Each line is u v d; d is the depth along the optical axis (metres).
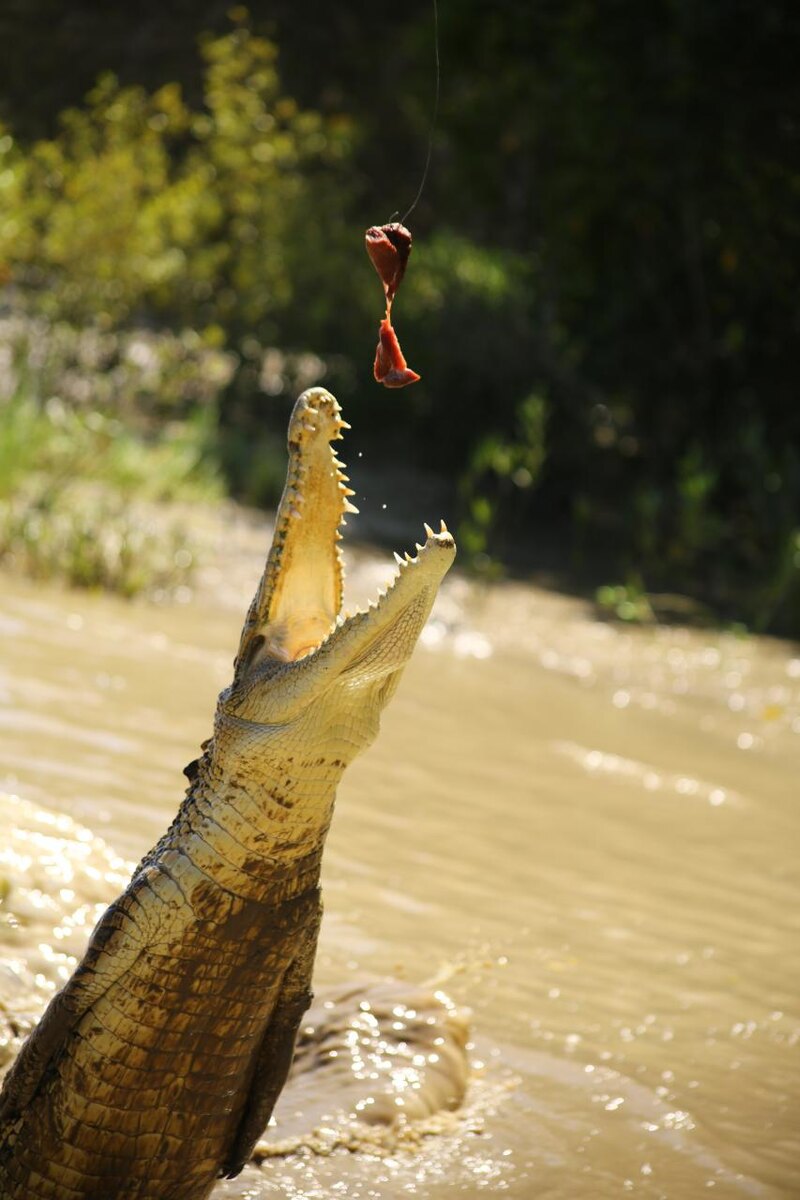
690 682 28.38
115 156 42.78
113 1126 9.48
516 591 33.47
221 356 48.00
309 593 9.79
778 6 37.78
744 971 15.95
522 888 17.27
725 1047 14.16
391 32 80.94
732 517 40.75
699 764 23.38
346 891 16.22
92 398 40.91
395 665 9.15
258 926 9.42
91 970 9.46
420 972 14.65
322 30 81.44
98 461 35.16
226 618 27.45
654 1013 14.68
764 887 18.53
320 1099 12.13
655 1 40.25
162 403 43.47
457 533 37.72
